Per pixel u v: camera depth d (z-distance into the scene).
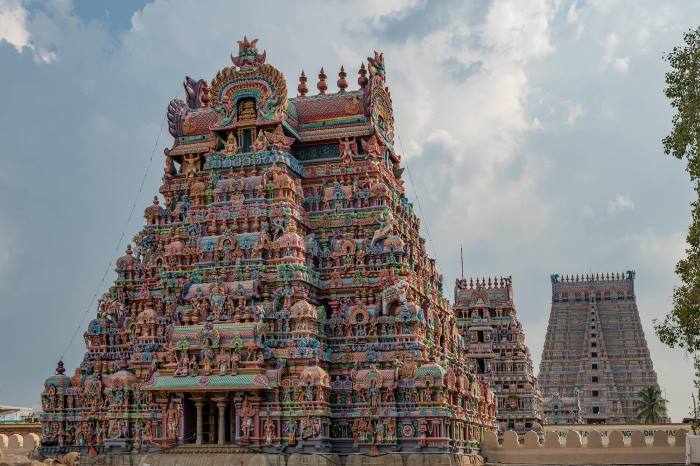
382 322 90.50
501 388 150.25
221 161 99.00
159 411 90.25
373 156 99.94
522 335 155.38
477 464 92.88
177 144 107.38
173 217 103.06
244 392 86.12
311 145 103.44
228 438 89.44
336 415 88.12
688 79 67.44
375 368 87.56
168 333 90.69
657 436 93.19
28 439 101.81
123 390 92.50
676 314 67.44
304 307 88.69
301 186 100.62
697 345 67.00
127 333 98.75
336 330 92.00
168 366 88.94
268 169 96.38
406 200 108.06
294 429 85.25
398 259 93.94
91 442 94.44
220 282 91.44
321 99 103.94
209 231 95.88
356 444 86.75
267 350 87.38
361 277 94.19
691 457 75.62
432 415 85.19
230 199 96.75
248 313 88.69
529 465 95.88
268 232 94.19
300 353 87.38
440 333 100.81
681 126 67.00
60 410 96.12
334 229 98.12
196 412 90.19
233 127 100.19
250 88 100.31
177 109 108.56
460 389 91.00
